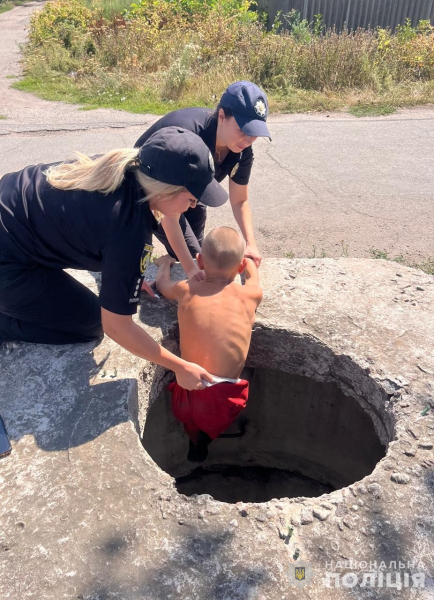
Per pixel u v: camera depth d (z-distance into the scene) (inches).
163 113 343.6
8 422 90.6
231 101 99.5
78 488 79.2
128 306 81.8
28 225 88.4
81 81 414.3
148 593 66.6
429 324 110.8
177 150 73.6
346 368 104.7
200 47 414.0
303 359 111.4
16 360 103.9
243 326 100.3
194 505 76.5
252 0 571.2
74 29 508.1
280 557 70.1
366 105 343.6
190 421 104.8
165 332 109.7
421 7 479.2
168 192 75.7
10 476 81.4
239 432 141.6
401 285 123.9
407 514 75.1
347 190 234.1
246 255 122.1
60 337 105.7
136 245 79.7
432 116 324.2
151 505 76.6
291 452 141.7
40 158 274.4
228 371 99.0
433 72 384.5
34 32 543.5
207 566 69.2
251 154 118.1
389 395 95.4
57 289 99.7
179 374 89.4
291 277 126.6
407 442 86.1
